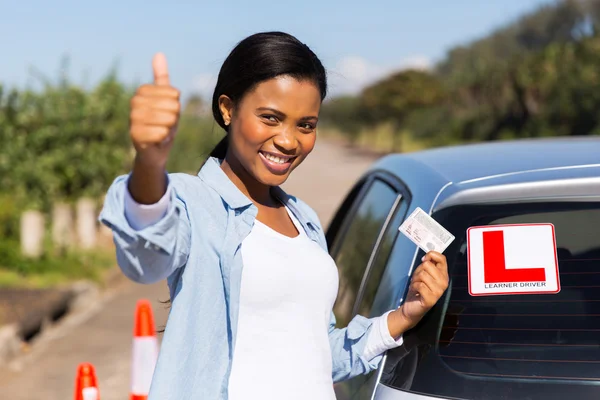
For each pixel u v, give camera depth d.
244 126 2.61
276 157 2.63
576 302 2.73
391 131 69.69
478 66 44.72
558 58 34.72
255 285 2.49
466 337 2.74
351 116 86.44
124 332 10.33
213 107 2.75
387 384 2.78
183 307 2.42
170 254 2.24
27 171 16.70
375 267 3.54
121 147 18.70
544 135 33.31
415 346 2.82
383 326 2.85
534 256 2.81
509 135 37.09
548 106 34.03
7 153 16.81
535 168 3.12
